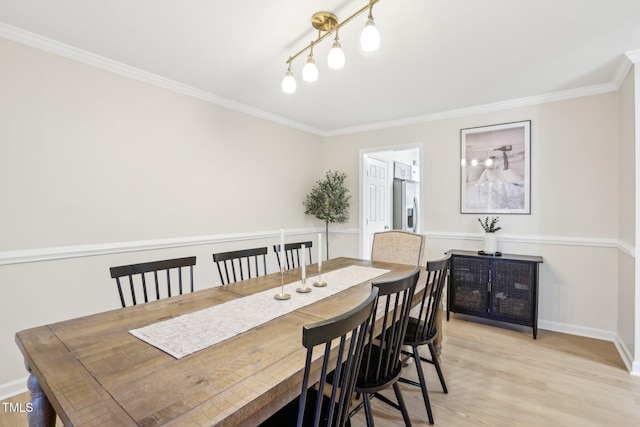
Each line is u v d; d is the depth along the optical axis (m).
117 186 2.56
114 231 2.55
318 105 3.54
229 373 0.96
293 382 0.96
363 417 1.88
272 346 1.14
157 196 2.82
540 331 3.15
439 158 3.82
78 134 2.35
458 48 2.27
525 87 2.98
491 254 3.30
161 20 1.95
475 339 2.96
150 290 2.76
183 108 3.00
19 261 2.09
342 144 4.62
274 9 1.83
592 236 2.98
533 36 2.10
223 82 2.90
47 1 1.76
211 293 1.82
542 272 3.22
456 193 3.71
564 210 3.11
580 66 2.54
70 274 2.32
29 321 2.14
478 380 2.27
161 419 0.75
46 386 0.90
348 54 2.36
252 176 3.69
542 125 3.21
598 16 1.88
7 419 1.85
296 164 4.31
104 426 0.73
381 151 4.27
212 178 3.26
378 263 2.77
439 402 2.02
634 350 2.33
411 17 1.89
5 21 1.96
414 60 2.45
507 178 3.39
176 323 1.35
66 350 1.11
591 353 2.66
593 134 2.96
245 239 3.60
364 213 4.51
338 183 4.42
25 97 2.11
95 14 1.89
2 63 2.02
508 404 1.98
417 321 2.06
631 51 2.28
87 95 2.39
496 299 3.17
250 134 3.66
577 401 2.01
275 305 1.60
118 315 1.45
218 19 1.94
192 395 0.85
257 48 2.29
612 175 2.88
